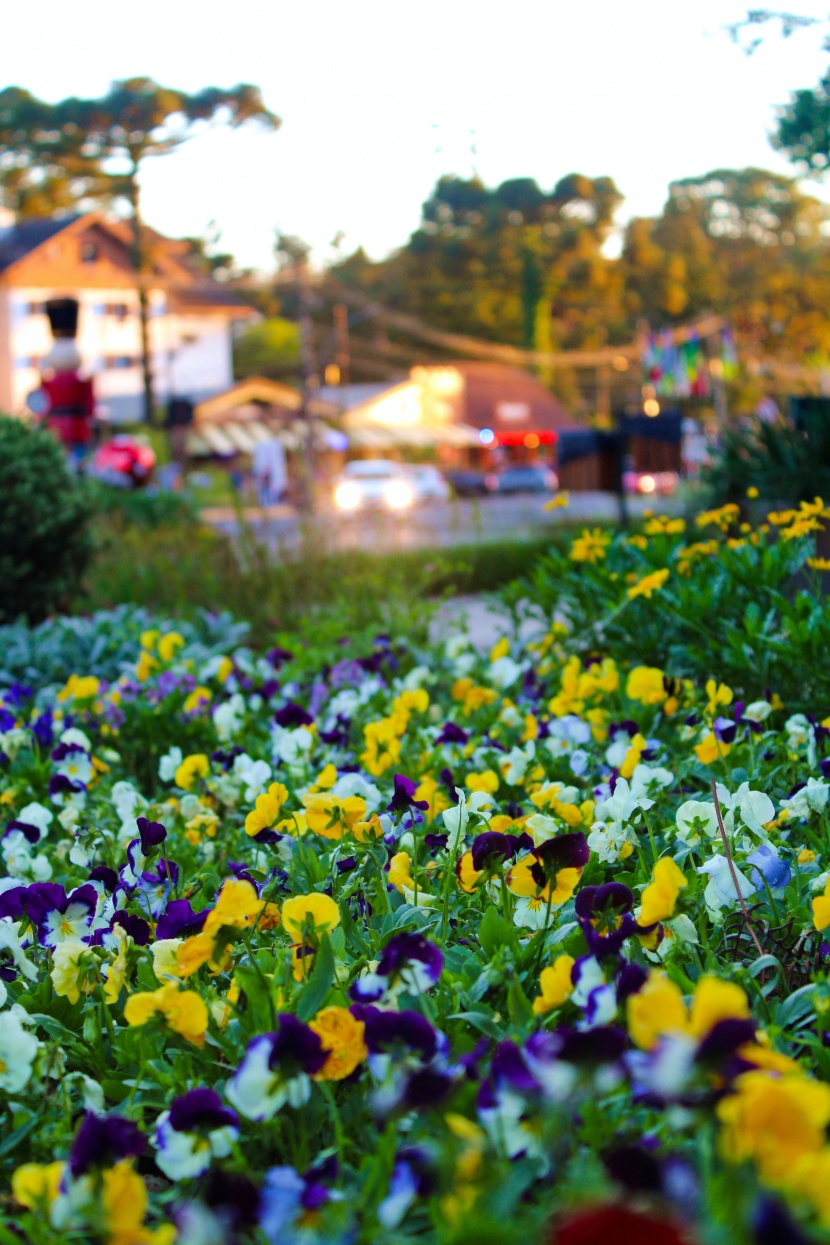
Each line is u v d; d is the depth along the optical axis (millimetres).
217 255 76312
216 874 2631
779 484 7227
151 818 3262
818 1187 1034
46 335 53031
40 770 3869
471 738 3709
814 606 3867
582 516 14820
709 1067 1202
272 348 76000
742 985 1847
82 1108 1876
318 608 7891
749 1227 1001
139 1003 1753
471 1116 1550
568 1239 1001
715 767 3182
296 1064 1528
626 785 2572
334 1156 1589
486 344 72812
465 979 1954
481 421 66500
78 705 4617
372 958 2076
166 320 56469
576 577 4918
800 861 2357
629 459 14742
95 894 2322
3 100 45031
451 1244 1117
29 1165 1563
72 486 8719
